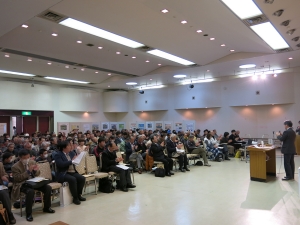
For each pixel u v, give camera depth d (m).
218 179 6.36
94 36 7.03
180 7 5.05
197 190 5.35
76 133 11.31
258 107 12.86
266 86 12.15
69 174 4.74
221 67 11.00
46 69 11.02
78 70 11.64
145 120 17.31
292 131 6.04
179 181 6.21
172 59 9.59
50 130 14.66
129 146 7.62
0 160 5.77
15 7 4.70
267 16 5.09
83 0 4.96
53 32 6.74
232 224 3.51
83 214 4.04
